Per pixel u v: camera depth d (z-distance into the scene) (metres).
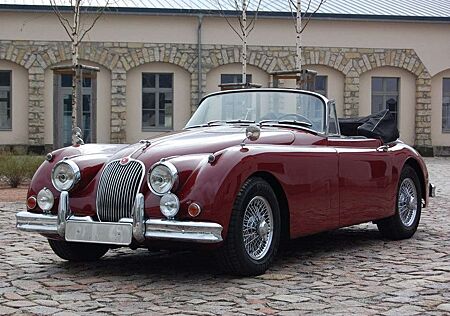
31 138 28.58
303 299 5.52
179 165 5.98
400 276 6.40
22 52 28.44
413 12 31.08
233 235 6.02
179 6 29.17
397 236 8.52
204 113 7.79
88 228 6.17
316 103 7.48
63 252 6.90
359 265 6.93
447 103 32.03
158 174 5.91
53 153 6.77
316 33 30.34
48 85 28.75
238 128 7.15
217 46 29.64
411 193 8.73
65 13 28.36
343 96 30.86
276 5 30.22
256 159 6.22
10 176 15.53
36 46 28.50
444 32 31.41
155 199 5.95
